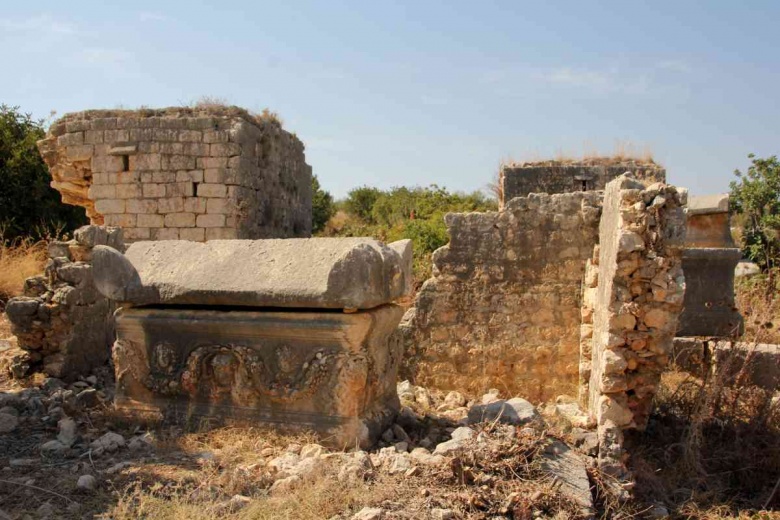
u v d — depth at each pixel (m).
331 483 4.12
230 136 11.93
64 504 3.93
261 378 5.16
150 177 12.11
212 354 5.33
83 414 5.62
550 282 7.17
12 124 17.44
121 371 5.62
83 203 13.48
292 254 5.28
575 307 7.11
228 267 5.35
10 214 16.45
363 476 4.29
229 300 5.18
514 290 7.23
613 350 5.19
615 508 4.60
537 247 7.19
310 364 5.04
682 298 5.09
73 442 4.95
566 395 6.96
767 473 5.51
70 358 6.95
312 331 5.01
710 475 5.45
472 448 4.58
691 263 9.55
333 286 4.88
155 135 12.05
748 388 6.20
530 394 7.19
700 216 10.16
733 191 16.39
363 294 4.88
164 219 12.11
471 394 7.24
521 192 12.84
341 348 4.99
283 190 14.54
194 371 5.32
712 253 9.52
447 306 7.33
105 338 7.78
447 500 4.02
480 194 23.53
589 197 7.10
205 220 11.98
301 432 5.05
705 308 9.55
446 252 7.35
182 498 3.93
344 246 5.17
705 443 5.76
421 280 12.42
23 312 6.74
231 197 11.94
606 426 5.04
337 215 34.00
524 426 5.09
